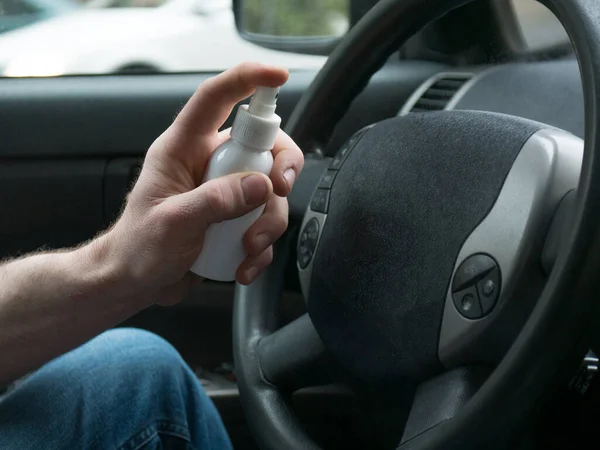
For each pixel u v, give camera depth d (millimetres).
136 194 555
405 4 716
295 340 749
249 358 776
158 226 527
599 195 498
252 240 569
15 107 1259
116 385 723
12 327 621
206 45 1434
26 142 1267
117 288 585
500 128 610
